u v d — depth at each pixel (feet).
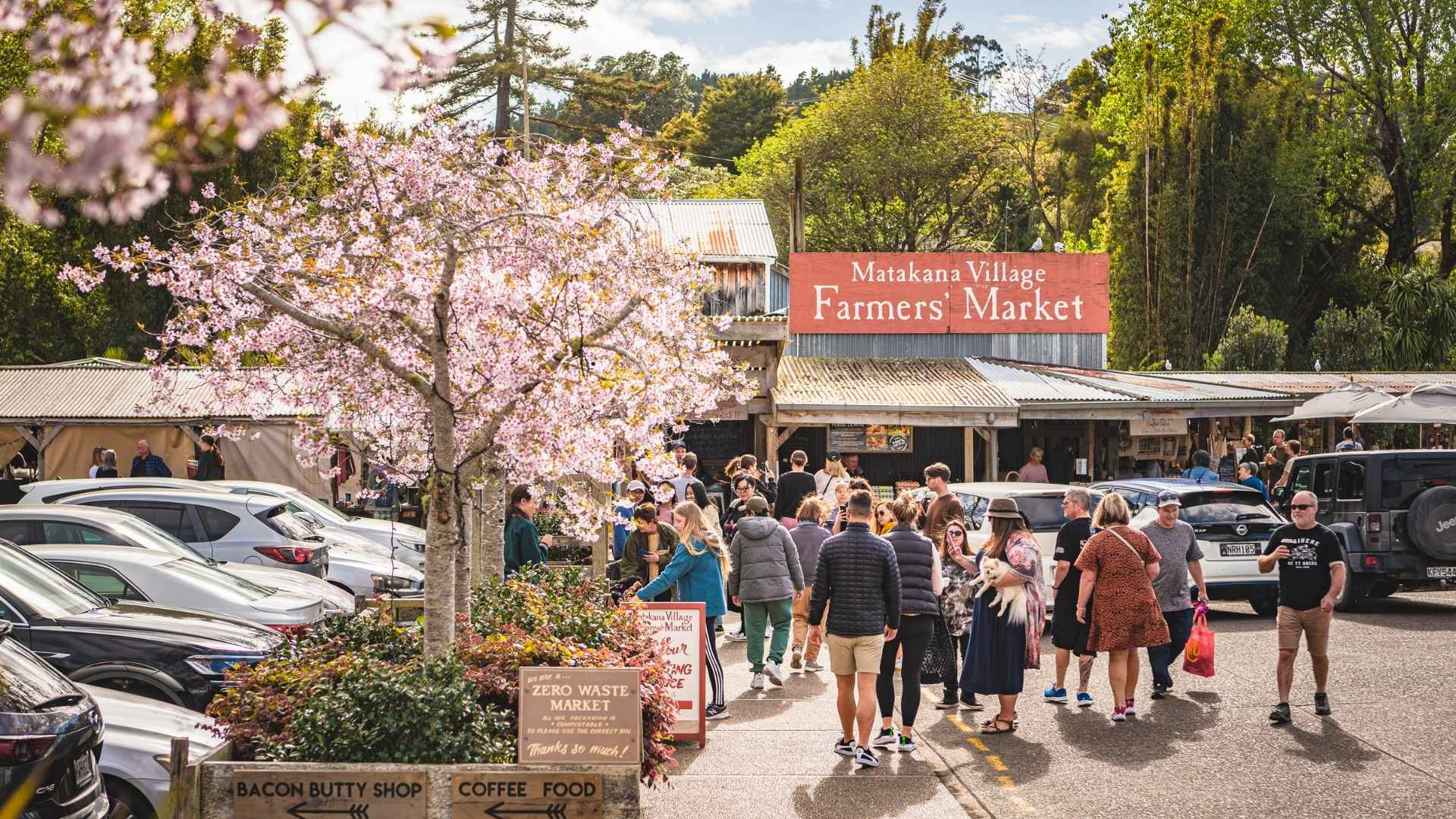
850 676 31.14
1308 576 34.04
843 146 202.80
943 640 37.86
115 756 23.98
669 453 32.09
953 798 27.66
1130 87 187.32
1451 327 151.74
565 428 27.91
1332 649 44.96
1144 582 34.73
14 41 55.77
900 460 96.17
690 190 223.51
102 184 7.63
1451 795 27.48
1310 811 26.55
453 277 25.03
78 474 76.18
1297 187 163.12
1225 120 158.92
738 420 94.79
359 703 21.53
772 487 66.59
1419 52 167.02
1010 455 96.22
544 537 51.57
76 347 109.29
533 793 20.56
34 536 39.34
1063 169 229.25
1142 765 30.37
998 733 33.99
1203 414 87.25
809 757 31.37
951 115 201.36
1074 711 36.86
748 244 103.19
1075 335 103.40
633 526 43.19
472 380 28.02
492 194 30.22
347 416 31.89
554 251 26.84
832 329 101.86
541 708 21.85
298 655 25.70
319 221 30.27
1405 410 74.18
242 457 75.00
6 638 23.70
